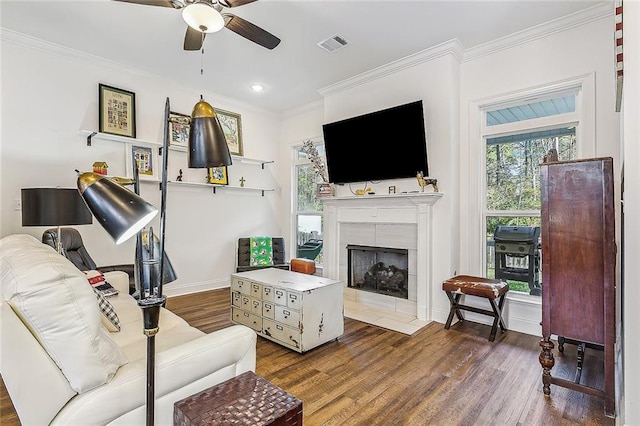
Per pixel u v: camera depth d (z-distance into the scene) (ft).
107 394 3.67
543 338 6.88
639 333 4.04
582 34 9.45
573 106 9.94
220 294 14.75
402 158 12.10
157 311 3.68
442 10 9.16
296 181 18.48
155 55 11.80
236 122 16.71
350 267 14.26
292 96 15.97
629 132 4.10
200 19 7.11
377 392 6.87
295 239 18.37
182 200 14.67
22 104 10.60
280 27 9.96
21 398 3.62
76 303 3.54
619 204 8.41
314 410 6.24
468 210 11.52
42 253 4.17
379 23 9.78
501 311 9.88
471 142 11.50
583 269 6.48
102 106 12.21
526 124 10.61
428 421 5.93
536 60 10.19
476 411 6.23
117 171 12.62
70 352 3.48
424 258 11.50
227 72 13.25
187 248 14.85
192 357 4.42
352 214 13.92
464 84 11.66
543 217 6.91
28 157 10.71
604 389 6.30
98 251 12.07
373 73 13.04
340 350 8.96
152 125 13.67
